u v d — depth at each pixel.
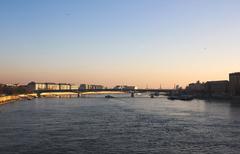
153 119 147.25
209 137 99.12
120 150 82.25
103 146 86.44
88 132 108.06
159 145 87.94
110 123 131.75
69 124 127.94
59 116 159.50
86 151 81.06
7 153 78.88
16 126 121.25
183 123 132.50
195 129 115.31
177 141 93.12
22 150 81.62
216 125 126.12
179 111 195.00
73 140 94.00
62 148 83.94
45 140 93.56
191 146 86.81
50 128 116.62
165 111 194.88
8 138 96.31
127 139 95.94
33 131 109.25
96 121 138.50
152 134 104.62
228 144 89.25
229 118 152.62
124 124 128.75
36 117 154.00
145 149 83.38
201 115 168.00
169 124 129.12
